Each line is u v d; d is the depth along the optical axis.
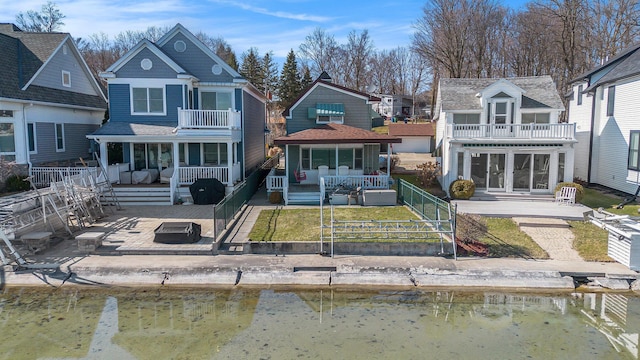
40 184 21.58
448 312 10.72
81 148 27.75
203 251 13.77
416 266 12.93
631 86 21.62
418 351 8.84
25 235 13.77
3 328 9.72
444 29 53.78
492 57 58.22
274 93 73.75
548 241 15.23
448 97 25.45
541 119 24.20
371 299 11.44
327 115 25.25
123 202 20.53
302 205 21.05
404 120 71.81
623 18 42.16
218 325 9.95
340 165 24.50
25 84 22.19
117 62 22.27
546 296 11.70
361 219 17.50
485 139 22.25
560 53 48.31
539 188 22.44
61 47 25.52
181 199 20.84
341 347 8.97
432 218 16.08
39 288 11.81
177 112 22.64
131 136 20.88
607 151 24.17
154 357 8.57
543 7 46.38
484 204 20.41
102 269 12.44
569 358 8.66
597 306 11.12
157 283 12.12
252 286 12.11
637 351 8.95
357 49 80.19
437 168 27.25
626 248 12.95
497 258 13.76
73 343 9.09
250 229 16.12
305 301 11.28
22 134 21.72
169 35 23.80
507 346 9.09
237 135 23.17
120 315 10.42
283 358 8.53
